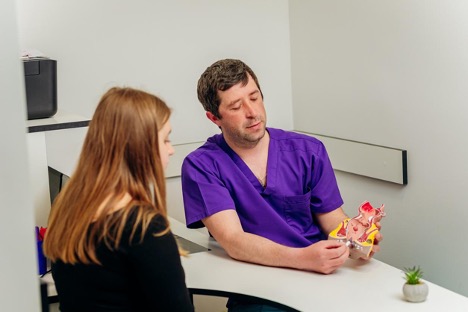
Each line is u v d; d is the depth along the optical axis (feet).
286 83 11.07
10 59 3.67
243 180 7.06
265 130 7.33
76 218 4.57
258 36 10.71
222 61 7.06
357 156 9.86
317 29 10.34
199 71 10.34
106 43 9.62
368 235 6.57
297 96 11.03
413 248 9.23
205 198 6.96
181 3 10.05
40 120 7.64
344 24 9.80
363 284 6.13
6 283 3.79
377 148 9.45
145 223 4.45
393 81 9.14
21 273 3.83
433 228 8.87
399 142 9.20
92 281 4.56
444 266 8.79
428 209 8.89
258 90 7.03
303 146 7.24
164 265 4.49
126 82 9.84
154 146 4.66
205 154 7.16
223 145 7.23
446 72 8.35
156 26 9.93
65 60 9.39
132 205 4.51
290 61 11.03
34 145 7.39
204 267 6.70
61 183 7.86
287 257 6.49
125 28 9.71
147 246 4.44
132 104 4.64
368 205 6.77
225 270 6.60
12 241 3.78
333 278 6.29
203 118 10.49
